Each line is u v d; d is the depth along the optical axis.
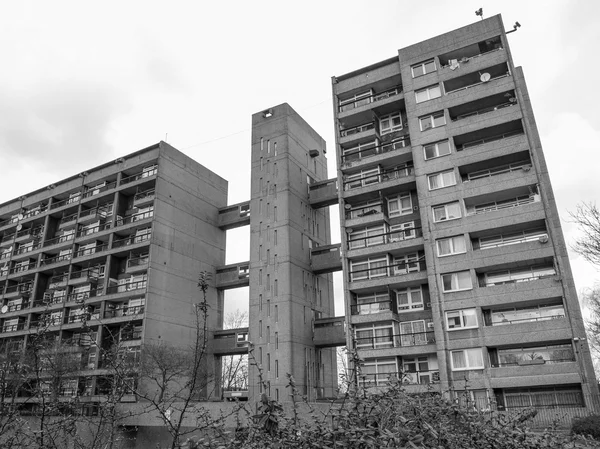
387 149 40.88
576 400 28.41
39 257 55.59
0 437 7.79
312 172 48.81
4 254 59.94
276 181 44.72
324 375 42.91
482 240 34.44
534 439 8.62
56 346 32.88
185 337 46.22
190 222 50.97
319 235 47.31
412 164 40.12
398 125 41.78
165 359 36.75
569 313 29.39
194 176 53.19
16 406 8.09
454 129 36.91
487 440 8.06
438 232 34.94
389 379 8.98
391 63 42.50
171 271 47.06
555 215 33.50
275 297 40.91
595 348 39.47
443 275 33.88
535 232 33.06
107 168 54.59
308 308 42.38
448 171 36.25
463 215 34.53
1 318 54.69
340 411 7.23
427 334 34.47
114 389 7.86
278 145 45.91
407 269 37.03
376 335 35.94
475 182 34.84
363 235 39.88
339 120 43.38
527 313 31.48
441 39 40.00
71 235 54.59
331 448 6.30
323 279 46.12
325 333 41.50
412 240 36.03
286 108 46.88
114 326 45.62
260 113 48.19
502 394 29.97
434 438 7.23
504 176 34.03
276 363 38.75
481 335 31.17
